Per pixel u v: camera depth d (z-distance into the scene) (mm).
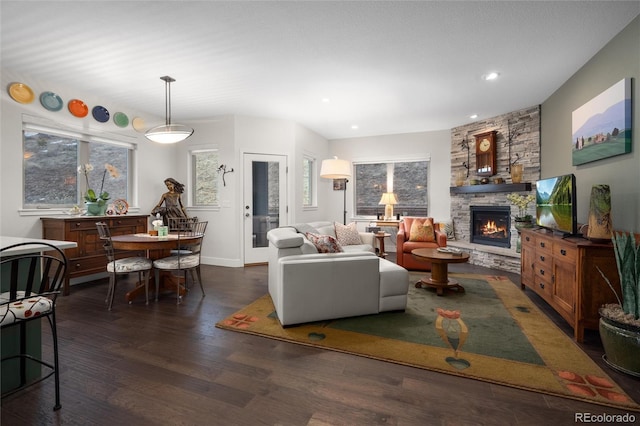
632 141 2477
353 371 1897
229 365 1966
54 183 3861
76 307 3070
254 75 3438
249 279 4195
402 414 1508
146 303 3172
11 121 3391
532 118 4551
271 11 2293
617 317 1908
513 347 2199
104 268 3893
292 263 2537
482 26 2502
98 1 2174
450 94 4059
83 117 4020
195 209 5328
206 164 5363
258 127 5219
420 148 6219
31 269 1512
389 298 2844
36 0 2158
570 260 2422
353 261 2701
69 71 3350
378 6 2236
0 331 1680
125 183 4695
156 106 4586
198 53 2938
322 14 2330
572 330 2504
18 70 3344
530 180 4582
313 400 1616
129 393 1674
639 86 2391
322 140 6688
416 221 5023
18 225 3471
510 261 4504
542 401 1606
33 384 1695
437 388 1721
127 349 2180
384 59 3068
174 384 1756
